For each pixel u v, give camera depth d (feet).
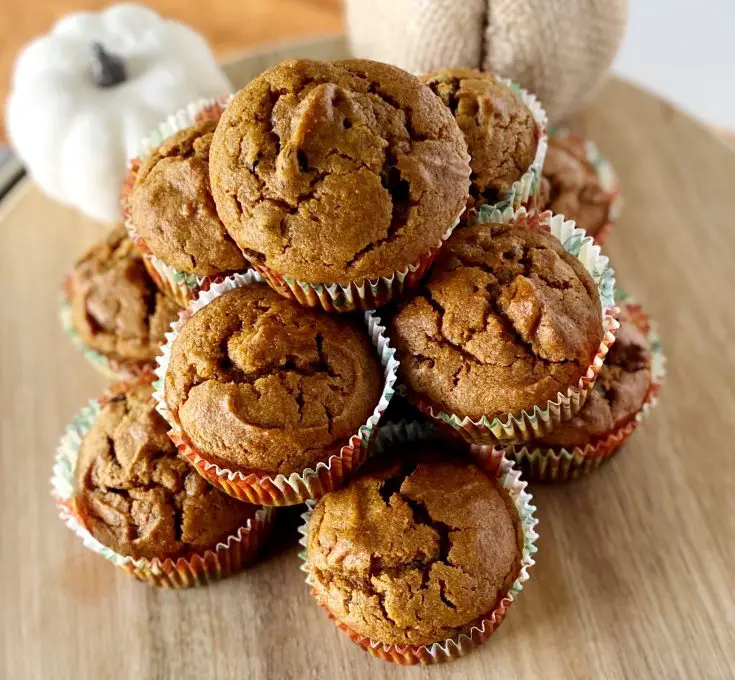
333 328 1.17
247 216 1.11
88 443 1.26
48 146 1.56
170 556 1.22
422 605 1.12
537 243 1.18
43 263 1.62
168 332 1.31
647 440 1.36
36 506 1.38
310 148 1.08
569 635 1.22
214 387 1.13
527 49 1.43
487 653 1.21
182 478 1.22
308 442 1.12
